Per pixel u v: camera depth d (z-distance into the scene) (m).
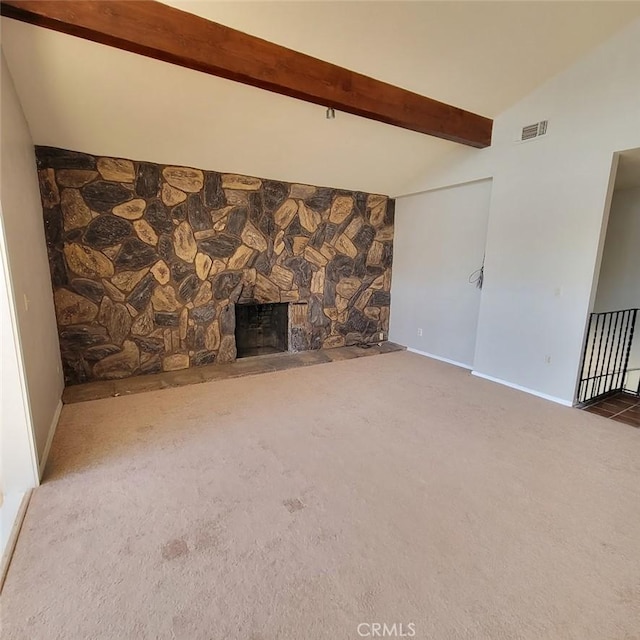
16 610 1.45
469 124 3.91
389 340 6.08
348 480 2.34
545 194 3.71
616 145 3.19
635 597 1.56
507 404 3.62
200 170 4.22
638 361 4.63
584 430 3.09
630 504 2.16
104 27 2.20
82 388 3.77
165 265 4.18
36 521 1.93
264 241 4.77
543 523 1.99
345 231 5.40
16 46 2.39
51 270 3.63
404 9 2.59
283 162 4.33
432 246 5.23
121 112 3.18
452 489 2.27
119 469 2.41
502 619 1.46
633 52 3.02
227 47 2.56
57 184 3.57
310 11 2.51
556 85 3.53
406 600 1.53
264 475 2.38
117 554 1.73
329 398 3.69
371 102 3.23
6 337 2.07
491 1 2.62
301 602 1.51
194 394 3.72
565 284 3.62
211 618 1.44
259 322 5.27
